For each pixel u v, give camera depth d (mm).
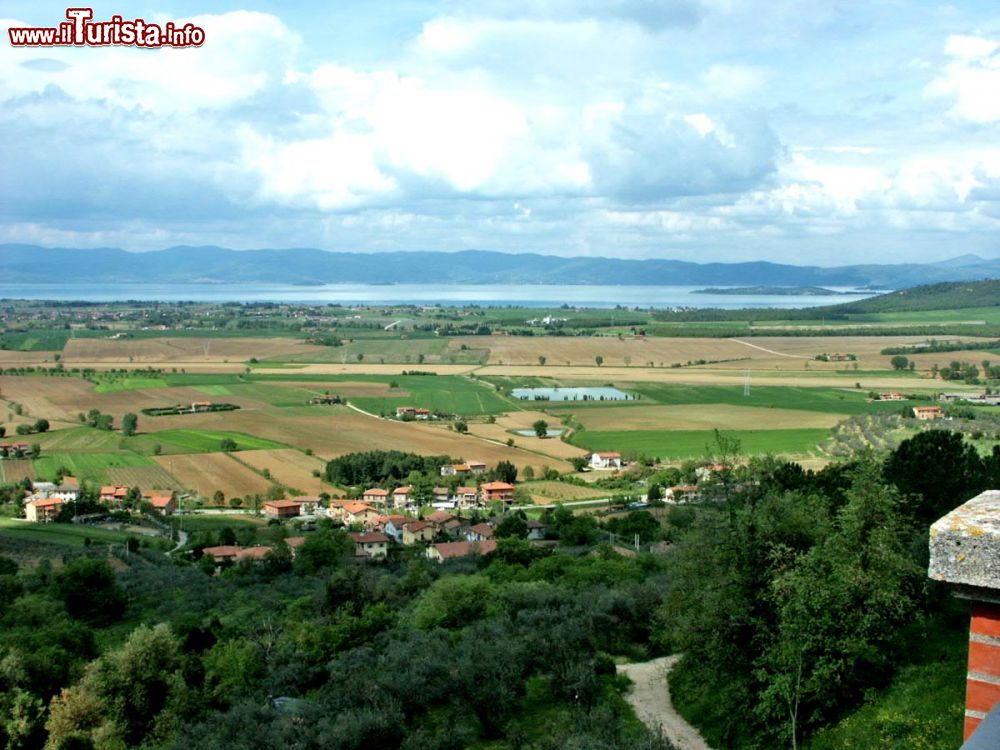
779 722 28547
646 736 29062
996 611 6328
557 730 31953
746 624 30531
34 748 45344
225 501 139750
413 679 38219
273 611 68375
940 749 19938
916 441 54125
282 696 45469
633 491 135500
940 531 6371
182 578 85188
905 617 30156
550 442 172500
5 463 158125
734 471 41375
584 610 48781
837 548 27938
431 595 58875
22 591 75062
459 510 131375
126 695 46000
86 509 128125
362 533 108750
